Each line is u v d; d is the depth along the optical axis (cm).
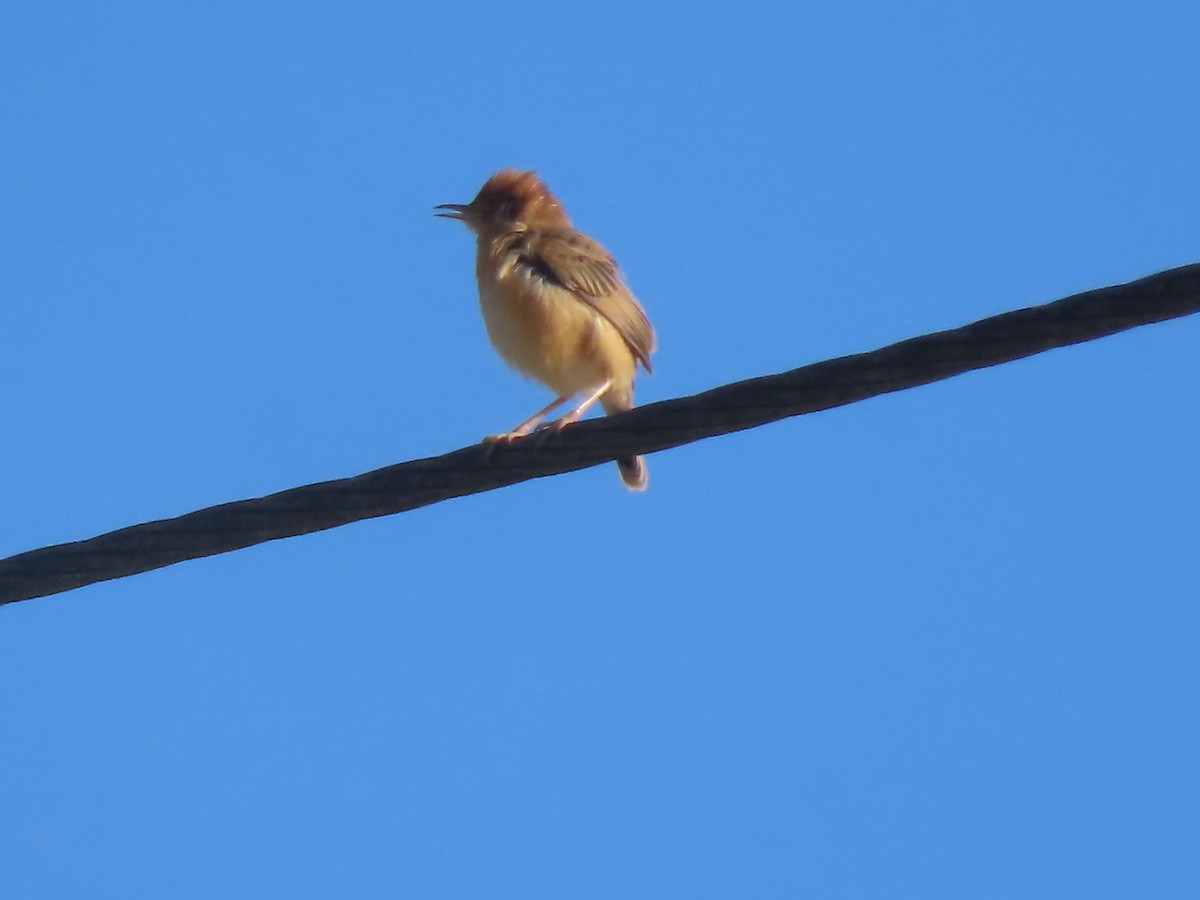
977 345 1125
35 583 1290
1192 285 1069
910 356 1142
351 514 1273
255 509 1268
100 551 1278
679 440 1220
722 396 1196
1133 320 1088
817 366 1173
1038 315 1108
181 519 1273
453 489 1262
